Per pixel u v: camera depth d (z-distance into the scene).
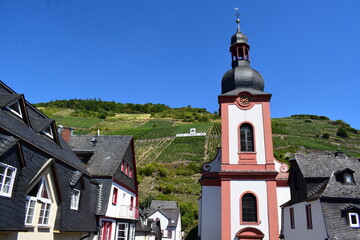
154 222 52.25
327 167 24.86
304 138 114.31
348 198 20.52
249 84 27.61
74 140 27.72
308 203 22.78
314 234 21.28
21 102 15.02
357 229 19.22
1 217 10.60
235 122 25.91
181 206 69.88
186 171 91.50
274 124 141.50
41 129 16.80
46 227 14.51
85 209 19.22
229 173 24.05
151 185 83.88
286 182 29.06
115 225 23.86
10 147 11.34
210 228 26.86
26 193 12.52
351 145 109.75
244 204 23.48
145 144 119.19
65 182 16.94
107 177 22.78
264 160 24.48
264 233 22.28
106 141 27.36
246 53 30.27
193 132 125.56
